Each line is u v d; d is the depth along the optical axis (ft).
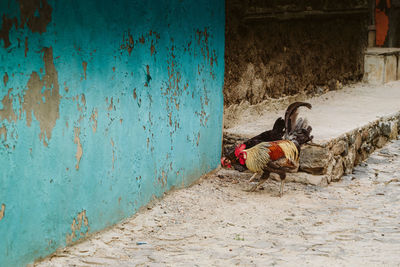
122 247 18.13
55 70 15.93
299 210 22.88
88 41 17.37
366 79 46.75
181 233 19.74
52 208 16.39
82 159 17.60
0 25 13.80
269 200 24.16
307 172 26.86
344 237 19.17
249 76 31.22
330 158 26.86
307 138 24.90
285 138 24.63
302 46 37.04
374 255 16.80
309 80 38.65
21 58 14.57
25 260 15.42
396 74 49.08
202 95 25.93
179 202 23.16
